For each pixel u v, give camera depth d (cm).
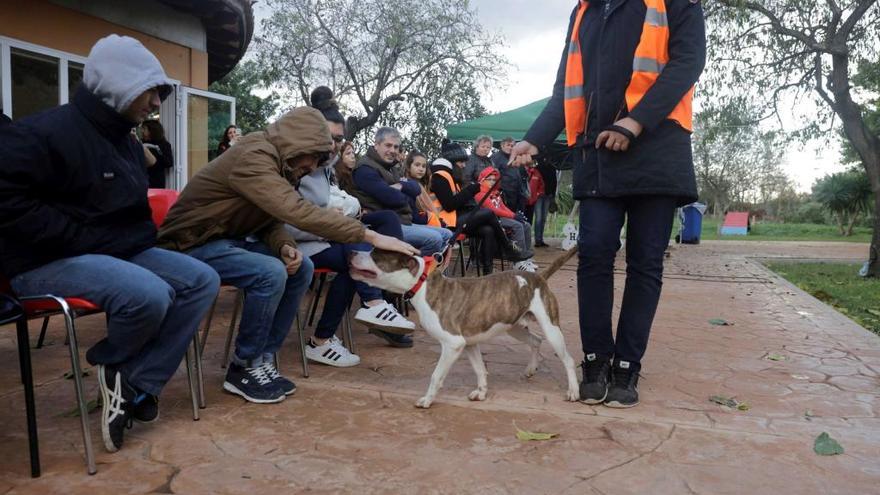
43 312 227
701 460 239
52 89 618
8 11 573
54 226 220
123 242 246
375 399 304
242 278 287
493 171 706
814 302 627
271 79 1644
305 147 283
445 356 289
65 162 222
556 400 306
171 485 212
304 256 322
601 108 297
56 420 268
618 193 294
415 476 222
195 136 811
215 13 778
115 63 227
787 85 1180
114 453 237
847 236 2305
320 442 250
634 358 302
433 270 292
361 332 452
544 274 315
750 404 305
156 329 237
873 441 261
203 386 315
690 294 672
